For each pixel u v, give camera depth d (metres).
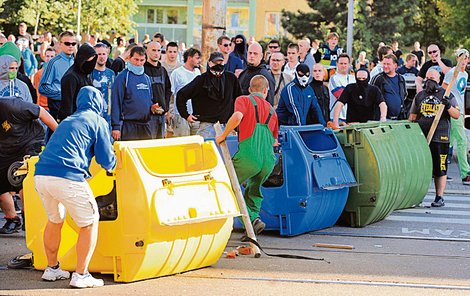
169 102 25.67
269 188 22.53
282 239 22.34
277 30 115.94
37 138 20.61
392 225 25.11
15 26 90.38
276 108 27.00
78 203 16.19
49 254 17.02
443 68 35.28
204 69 32.81
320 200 22.67
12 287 16.48
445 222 25.81
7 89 25.28
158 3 121.06
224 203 17.94
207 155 18.34
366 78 28.09
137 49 24.12
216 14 33.12
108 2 94.81
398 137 26.47
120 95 24.06
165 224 16.61
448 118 28.67
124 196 16.73
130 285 16.81
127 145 16.81
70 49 25.19
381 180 24.09
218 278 17.62
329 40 38.59
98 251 17.06
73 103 22.66
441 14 94.44
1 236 21.53
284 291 16.73
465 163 34.03
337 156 23.50
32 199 17.77
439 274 18.70
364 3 82.62
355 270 18.83
